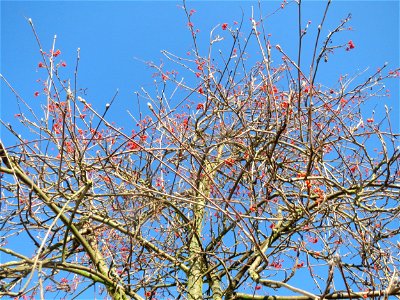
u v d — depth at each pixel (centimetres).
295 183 665
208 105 674
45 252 526
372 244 568
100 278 604
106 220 605
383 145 521
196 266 677
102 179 623
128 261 603
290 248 624
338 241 586
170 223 693
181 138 658
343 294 502
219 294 650
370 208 629
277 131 535
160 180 658
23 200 550
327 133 618
